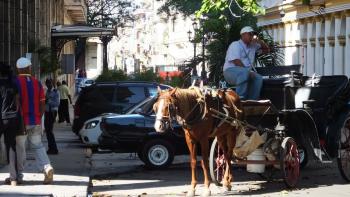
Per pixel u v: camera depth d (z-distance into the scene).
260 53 17.09
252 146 13.64
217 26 28.31
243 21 28.36
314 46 51.25
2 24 19.39
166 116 12.12
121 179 15.61
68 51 54.94
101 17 69.31
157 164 17.22
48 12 35.47
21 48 23.53
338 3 44.88
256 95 14.56
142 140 17.25
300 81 15.10
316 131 14.36
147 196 13.03
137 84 22.56
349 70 43.75
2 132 12.99
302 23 53.53
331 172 16.75
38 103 13.16
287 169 13.94
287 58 56.94
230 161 13.57
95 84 22.95
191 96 12.46
